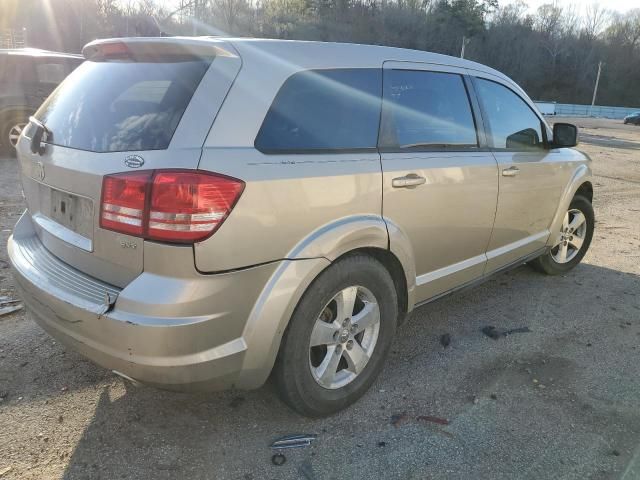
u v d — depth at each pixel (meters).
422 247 3.18
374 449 2.62
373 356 2.97
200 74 2.32
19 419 2.70
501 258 4.00
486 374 3.33
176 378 2.21
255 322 2.34
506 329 3.96
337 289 2.66
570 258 5.17
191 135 2.19
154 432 2.67
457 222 3.39
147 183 2.10
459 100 3.50
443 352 3.59
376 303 2.92
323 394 2.74
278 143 2.43
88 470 2.40
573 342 3.80
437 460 2.56
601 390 3.21
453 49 73.00
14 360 3.21
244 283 2.28
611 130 33.81
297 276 2.42
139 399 2.92
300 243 2.45
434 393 3.10
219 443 2.62
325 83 2.68
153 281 2.14
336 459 2.54
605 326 4.08
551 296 4.64
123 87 2.51
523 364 3.47
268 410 2.88
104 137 2.37
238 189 2.19
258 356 2.38
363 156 2.77
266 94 2.41
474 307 4.35
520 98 4.14
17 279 2.67
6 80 9.01
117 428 2.68
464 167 3.37
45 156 2.62
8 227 5.53
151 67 2.50
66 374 3.10
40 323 2.54
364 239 2.71
